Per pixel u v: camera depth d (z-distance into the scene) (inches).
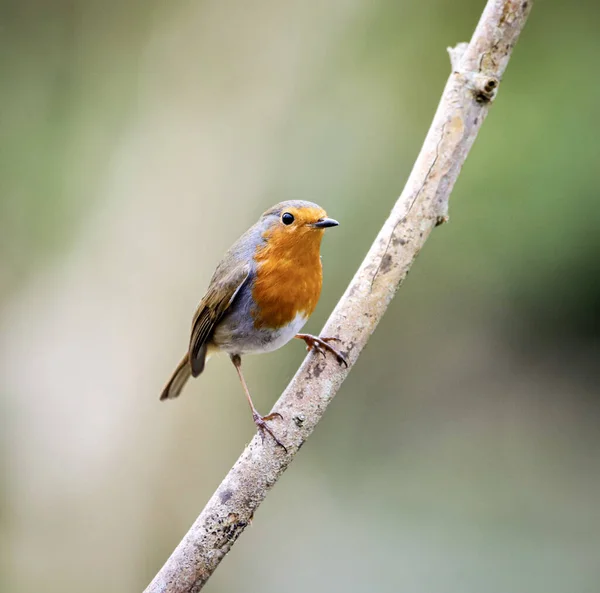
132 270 474.0
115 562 445.7
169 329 463.2
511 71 557.0
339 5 515.5
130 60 544.7
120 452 451.8
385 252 212.7
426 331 598.2
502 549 494.3
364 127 529.0
